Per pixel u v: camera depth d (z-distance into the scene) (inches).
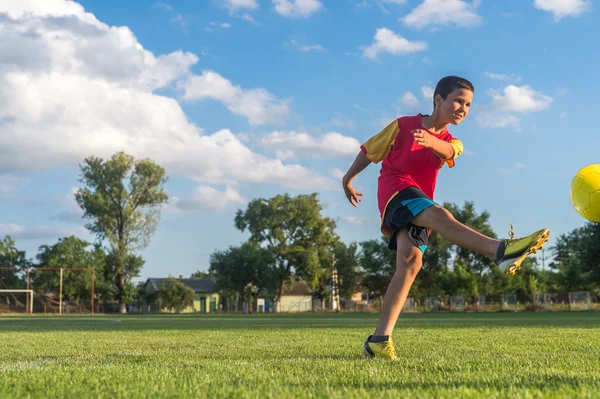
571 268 2010.3
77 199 2417.6
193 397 95.8
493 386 105.8
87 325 675.4
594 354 196.2
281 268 2679.6
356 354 198.4
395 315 179.2
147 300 2662.4
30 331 489.1
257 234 2765.7
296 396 94.7
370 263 2456.9
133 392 100.7
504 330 432.5
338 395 94.6
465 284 2177.7
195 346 263.0
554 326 520.4
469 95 176.2
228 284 2615.7
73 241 2564.0
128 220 2389.3
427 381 115.2
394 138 180.4
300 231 2736.2
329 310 2687.0
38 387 109.0
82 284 2500.0
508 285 2244.1
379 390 101.0
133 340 325.4
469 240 153.0
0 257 2522.1
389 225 179.3
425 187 181.9
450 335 353.7
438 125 179.9
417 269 177.9
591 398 89.0
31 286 2527.1
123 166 2396.7
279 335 377.1
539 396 92.0
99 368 149.5
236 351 223.9
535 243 134.4
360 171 194.5
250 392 98.8
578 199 178.9
